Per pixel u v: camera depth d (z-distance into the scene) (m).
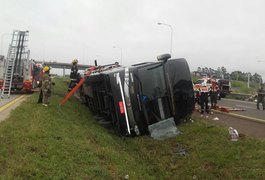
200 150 10.31
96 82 15.78
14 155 7.98
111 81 12.99
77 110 18.09
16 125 10.95
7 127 10.59
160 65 13.35
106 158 9.27
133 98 12.89
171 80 13.48
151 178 9.07
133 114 12.85
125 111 12.81
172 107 13.29
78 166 8.05
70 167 7.81
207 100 19.28
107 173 8.13
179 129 13.01
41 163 7.59
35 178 6.92
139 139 12.44
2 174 6.91
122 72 13.02
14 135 9.55
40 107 15.48
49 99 18.14
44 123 11.48
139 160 10.43
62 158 8.26
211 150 10.02
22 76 28.94
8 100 21.88
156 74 13.27
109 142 11.63
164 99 13.26
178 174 9.25
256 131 13.09
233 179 8.13
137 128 12.88
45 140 9.27
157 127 12.79
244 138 10.83
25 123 11.31
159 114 13.10
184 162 9.77
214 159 9.33
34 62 32.03
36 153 8.22
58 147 8.93
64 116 14.26
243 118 17.56
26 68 29.16
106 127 15.04
